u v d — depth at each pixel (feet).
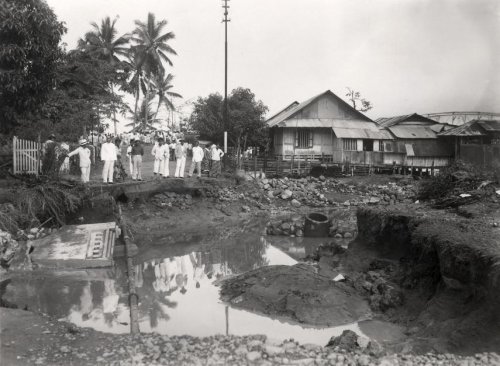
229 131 124.36
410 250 40.14
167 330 30.45
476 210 41.32
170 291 39.65
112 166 65.77
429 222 38.40
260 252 56.95
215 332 30.30
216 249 58.18
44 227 54.90
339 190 106.83
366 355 23.18
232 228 73.46
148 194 73.72
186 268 48.26
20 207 53.31
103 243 50.37
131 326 30.19
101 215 59.21
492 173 51.34
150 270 46.91
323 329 31.32
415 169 125.90
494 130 101.81
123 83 120.67
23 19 55.42
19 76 56.59
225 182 91.35
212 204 83.71
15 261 45.27
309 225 67.87
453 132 112.57
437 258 33.88
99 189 61.41
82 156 61.21
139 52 159.33
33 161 59.62
